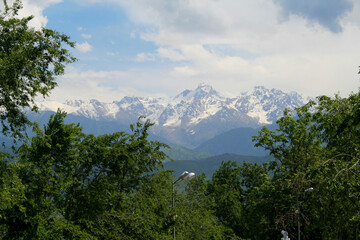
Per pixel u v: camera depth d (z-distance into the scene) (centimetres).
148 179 3278
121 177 3097
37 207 2369
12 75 1786
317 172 1973
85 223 2753
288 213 3900
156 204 3119
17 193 1891
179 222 3069
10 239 2288
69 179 2698
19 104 1950
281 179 4009
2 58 1798
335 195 1994
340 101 2342
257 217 4381
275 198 3959
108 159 3044
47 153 2684
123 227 2883
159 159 3341
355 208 2031
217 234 3541
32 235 2308
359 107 1867
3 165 1814
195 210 3406
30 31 1922
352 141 2072
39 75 1933
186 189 3916
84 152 2953
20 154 2538
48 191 2508
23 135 1994
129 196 3084
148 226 2903
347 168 1886
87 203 2742
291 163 3981
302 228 4122
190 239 3225
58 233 2422
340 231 2186
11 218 2367
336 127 2173
